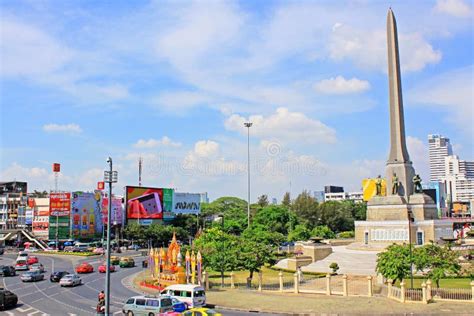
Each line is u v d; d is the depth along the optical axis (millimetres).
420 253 49469
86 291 59812
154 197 159500
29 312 45375
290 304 46719
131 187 153500
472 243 91188
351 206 174250
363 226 89500
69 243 138500
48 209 143000
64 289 62000
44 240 141625
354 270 69125
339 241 110500
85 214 145250
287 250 110000
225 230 137875
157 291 59031
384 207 88125
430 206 88750
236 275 74625
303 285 60156
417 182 90000
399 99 92688
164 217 163000
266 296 51812
